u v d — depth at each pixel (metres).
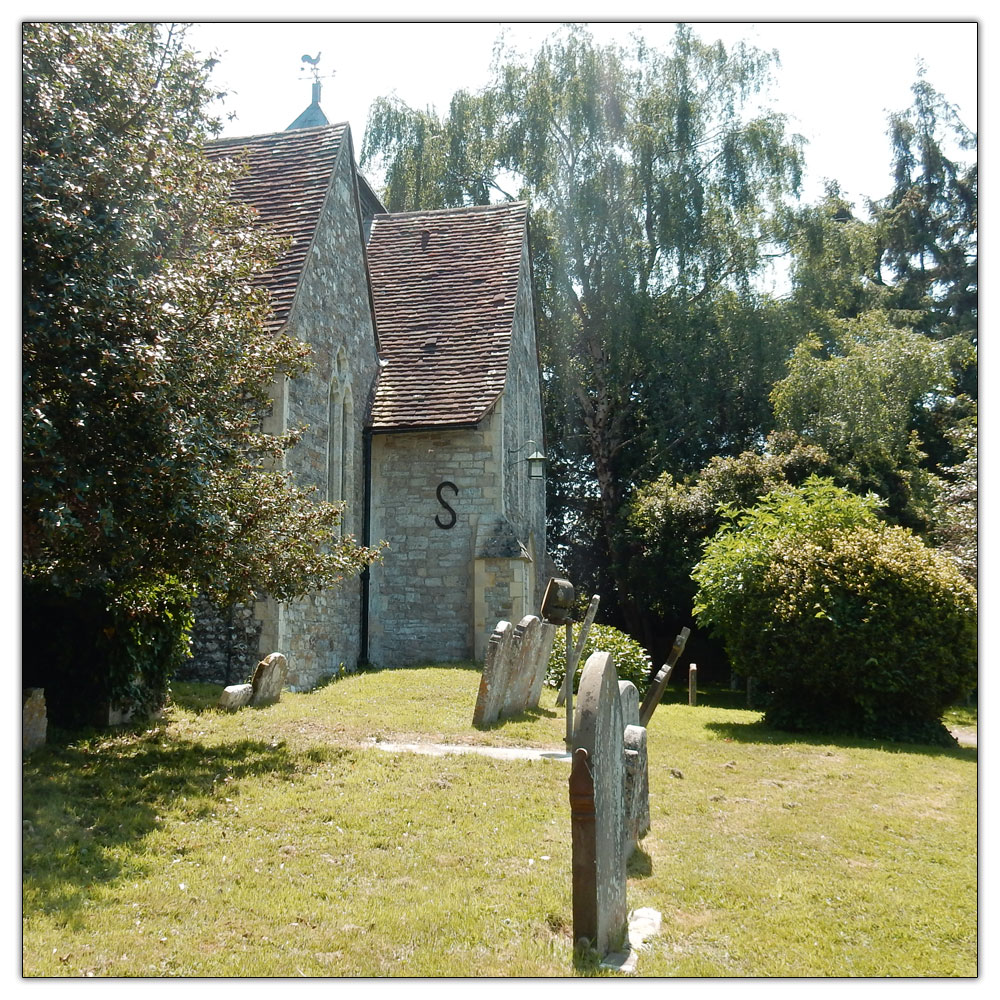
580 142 30.33
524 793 7.39
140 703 9.38
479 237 21.19
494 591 16.97
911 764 10.37
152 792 6.89
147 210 7.48
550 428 32.09
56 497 6.43
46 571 7.93
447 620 17.27
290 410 13.64
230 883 5.34
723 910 5.54
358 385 17.16
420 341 18.89
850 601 12.84
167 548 7.84
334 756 8.31
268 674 11.10
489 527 17.25
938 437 29.64
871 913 5.57
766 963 4.76
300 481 14.05
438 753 8.77
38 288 6.55
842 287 31.94
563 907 5.17
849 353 28.58
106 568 7.92
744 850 6.73
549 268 30.41
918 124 36.88
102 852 5.62
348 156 17.02
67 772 7.12
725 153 31.05
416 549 17.48
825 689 12.98
